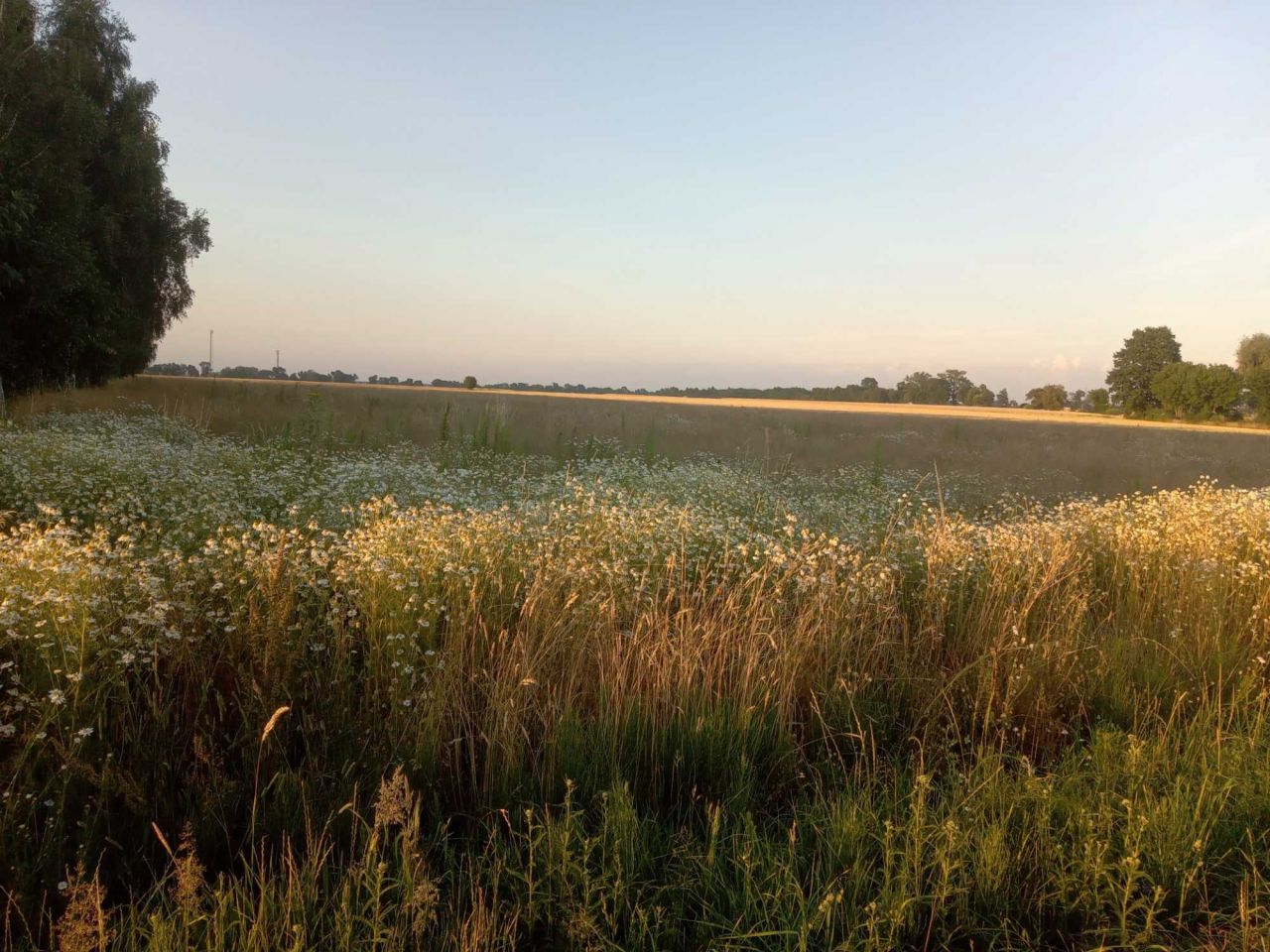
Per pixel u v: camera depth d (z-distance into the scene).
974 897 2.78
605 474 11.37
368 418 22.23
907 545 6.70
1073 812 3.17
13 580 3.54
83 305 20.20
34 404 20.41
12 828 2.58
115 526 6.30
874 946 2.44
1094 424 47.56
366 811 3.00
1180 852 2.93
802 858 2.92
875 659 4.52
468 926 2.46
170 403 25.33
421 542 5.04
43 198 18.36
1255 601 5.62
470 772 3.44
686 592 5.25
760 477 13.14
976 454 21.58
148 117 28.16
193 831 2.80
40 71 18.95
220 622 3.82
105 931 2.32
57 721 2.88
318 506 7.67
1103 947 2.52
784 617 4.88
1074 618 5.12
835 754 3.77
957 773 3.39
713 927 2.55
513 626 4.55
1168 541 6.94
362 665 3.96
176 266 32.97
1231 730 4.00
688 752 3.55
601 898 2.50
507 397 55.31
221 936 2.21
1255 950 2.53
